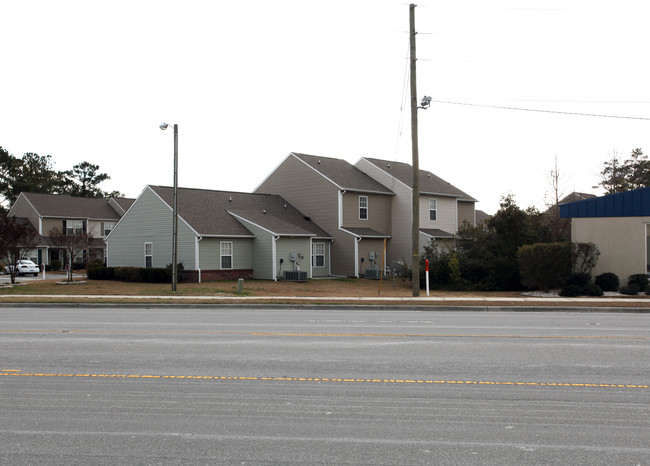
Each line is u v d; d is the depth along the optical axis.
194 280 32.62
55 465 5.36
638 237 25.08
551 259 25.97
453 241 32.91
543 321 15.76
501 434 6.18
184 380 8.54
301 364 9.62
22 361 9.87
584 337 12.52
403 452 5.66
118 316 17.14
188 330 13.69
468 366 9.45
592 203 25.88
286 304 20.16
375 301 20.97
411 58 22.48
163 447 5.81
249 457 5.54
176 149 25.89
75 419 6.73
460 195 46.28
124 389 8.04
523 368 9.30
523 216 29.98
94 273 35.84
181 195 36.56
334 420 6.67
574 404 7.29
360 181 42.16
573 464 5.36
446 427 6.42
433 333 13.16
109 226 61.38
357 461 5.43
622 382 8.38
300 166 41.88
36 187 75.06
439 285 30.77
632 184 45.31
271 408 7.16
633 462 5.41
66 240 33.97
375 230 41.78
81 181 86.94
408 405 7.27
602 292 24.09
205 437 6.11
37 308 20.44
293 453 5.64
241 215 36.56
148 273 32.38
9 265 31.34
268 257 34.97
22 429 6.38
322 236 38.88
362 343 11.68
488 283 29.03
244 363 9.70
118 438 6.08
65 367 9.40
